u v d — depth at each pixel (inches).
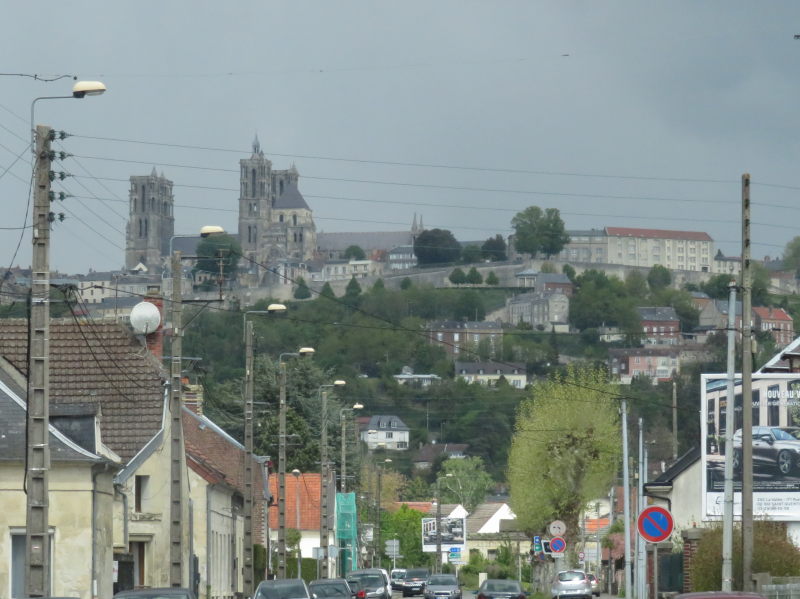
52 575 5748.0
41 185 3784.5
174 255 5433.1
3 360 6619.1
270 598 5935.0
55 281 5575.8
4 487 5654.5
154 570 7135.8
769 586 5300.2
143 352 7573.8
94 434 6117.1
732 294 5511.8
